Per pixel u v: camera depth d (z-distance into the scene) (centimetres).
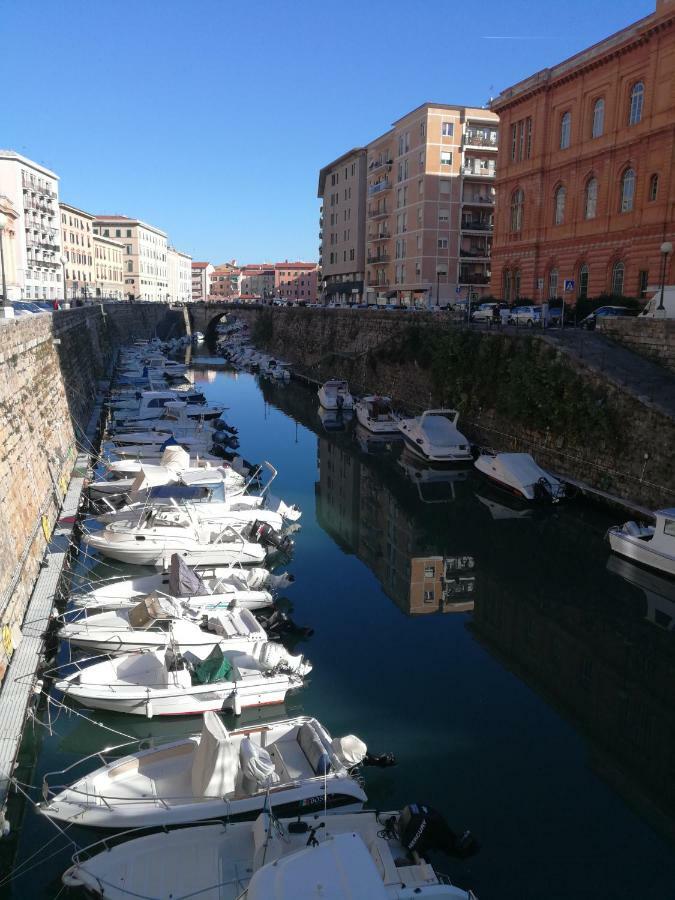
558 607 2048
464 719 1440
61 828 1032
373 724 1403
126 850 949
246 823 998
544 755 1334
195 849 954
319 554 2364
